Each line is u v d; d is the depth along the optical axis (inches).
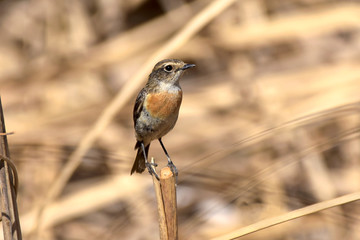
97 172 574.9
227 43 610.9
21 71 682.2
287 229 507.5
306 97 546.0
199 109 609.3
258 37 599.8
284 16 637.3
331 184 533.0
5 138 291.4
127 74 652.1
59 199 560.4
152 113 409.4
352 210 504.4
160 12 765.9
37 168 552.4
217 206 522.9
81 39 699.4
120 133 594.6
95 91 655.1
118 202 581.6
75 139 562.3
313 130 532.4
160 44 642.2
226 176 504.4
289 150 532.1
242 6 637.9
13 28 764.0
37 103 646.5
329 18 577.0
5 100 648.4
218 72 658.2
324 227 501.0
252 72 624.1
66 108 635.5
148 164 422.6
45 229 511.8
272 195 498.0
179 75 407.5
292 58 637.3
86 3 742.5
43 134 572.7
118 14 735.7
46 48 710.5
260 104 568.4
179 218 549.3
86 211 533.3
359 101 439.8
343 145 573.0
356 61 568.7
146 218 538.6
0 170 288.2
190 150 574.9
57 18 721.6
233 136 547.2
